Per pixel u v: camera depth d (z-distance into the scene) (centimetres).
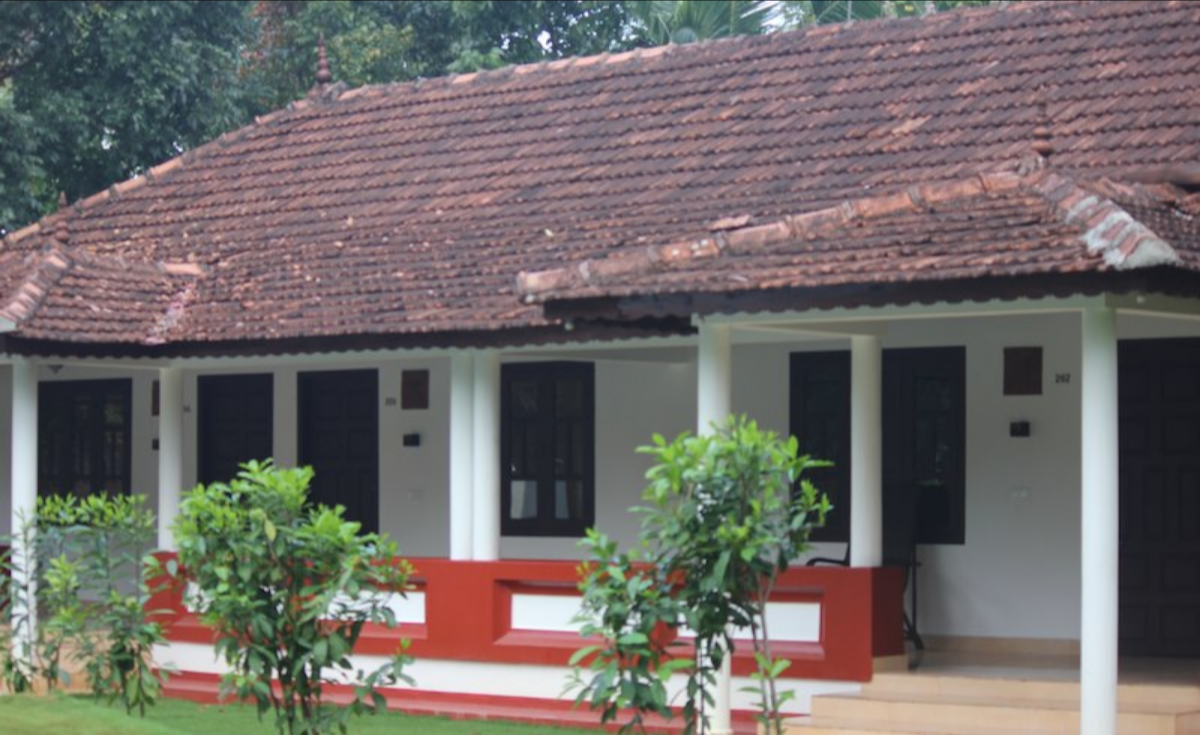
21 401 1689
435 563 1592
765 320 1314
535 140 1877
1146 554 1553
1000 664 1491
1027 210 1239
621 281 1309
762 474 1031
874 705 1363
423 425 1950
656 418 1816
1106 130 1516
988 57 1708
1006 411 1620
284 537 1132
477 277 1611
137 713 1447
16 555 1596
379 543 1157
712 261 1304
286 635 1145
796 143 1678
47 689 1499
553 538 1870
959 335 1644
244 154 2062
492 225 1717
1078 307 1192
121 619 1379
